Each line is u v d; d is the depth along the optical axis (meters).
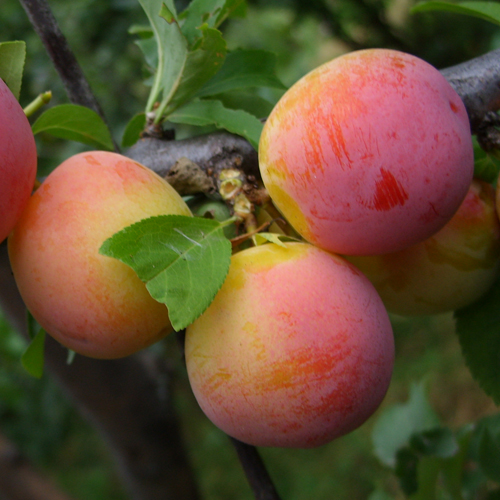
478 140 0.30
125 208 0.27
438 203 0.26
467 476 0.35
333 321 0.26
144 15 0.67
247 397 0.26
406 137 0.26
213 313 0.26
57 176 0.27
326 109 0.26
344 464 1.03
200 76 0.30
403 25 0.68
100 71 0.74
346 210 0.26
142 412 0.44
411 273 0.30
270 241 0.27
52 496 0.54
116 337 0.27
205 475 1.11
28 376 0.91
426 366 1.10
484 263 0.30
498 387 0.31
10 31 0.72
